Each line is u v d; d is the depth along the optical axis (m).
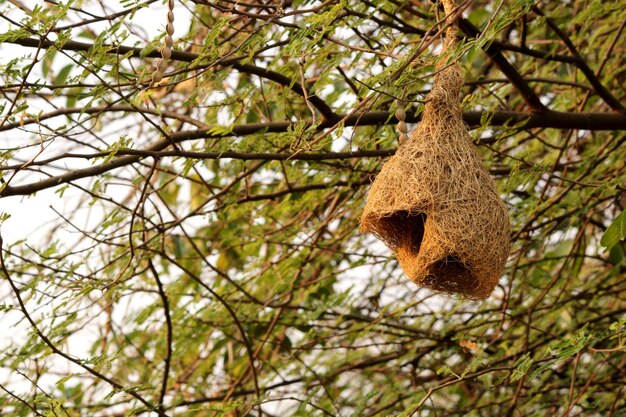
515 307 7.30
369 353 8.21
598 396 7.32
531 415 7.01
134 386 5.49
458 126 4.95
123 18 4.70
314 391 6.37
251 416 7.12
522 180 5.86
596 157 6.52
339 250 7.49
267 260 7.69
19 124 5.37
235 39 6.08
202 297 7.16
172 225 6.18
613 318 7.42
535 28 7.57
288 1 5.31
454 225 4.76
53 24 4.73
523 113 6.07
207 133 5.52
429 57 5.42
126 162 5.43
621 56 7.46
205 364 7.55
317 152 5.77
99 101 6.06
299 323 7.20
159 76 4.57
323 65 5.82
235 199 6.49
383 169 5.02
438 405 8.13
